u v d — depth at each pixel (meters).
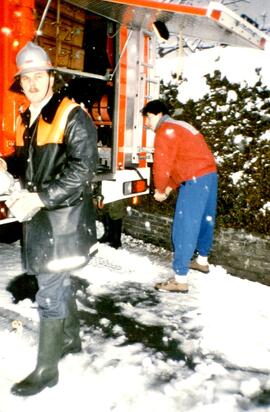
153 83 4.67
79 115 1.97
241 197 4.03
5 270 3.86
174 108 4.72
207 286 3.77
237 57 4.67
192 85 4.65
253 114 4.12
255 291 3.70
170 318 3.15
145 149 4.58
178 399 2.23
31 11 3.14
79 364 2.49
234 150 4.21
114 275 3.94
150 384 2.35
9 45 3.10
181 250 3.49
